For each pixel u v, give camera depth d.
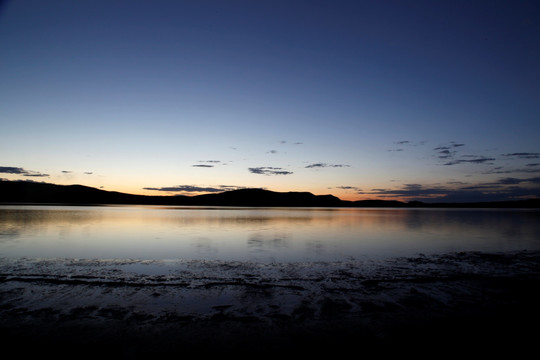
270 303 6.91
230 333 5.48
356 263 11.20
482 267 10.60
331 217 45.50
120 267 10.13
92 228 23.00
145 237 18.17
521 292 7.86
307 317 6.18
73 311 6.32
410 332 5.61
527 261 11.63
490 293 7.77
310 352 4.92
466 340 5.35
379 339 5.35
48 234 18.69
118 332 5.47
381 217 46.44
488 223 32.38
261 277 9.05
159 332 5.48
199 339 5.27
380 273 9.66
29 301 6.82
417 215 55.34
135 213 52.09
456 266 10.73
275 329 5.66
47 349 4.90
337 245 15.74
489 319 6.21
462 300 7.25
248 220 35.81
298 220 36.84
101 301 6.89
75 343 5.09
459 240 17.92
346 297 7.35
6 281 8.20
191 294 7.43
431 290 7.96
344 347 5.08
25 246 14.19
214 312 6.37
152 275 9.12
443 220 38.09
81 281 8.30
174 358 4.71
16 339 5.18
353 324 5.89
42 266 10.03
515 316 6.37
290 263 11.16
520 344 5.25
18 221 27.77
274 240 17.53
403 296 7.48
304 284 8.37
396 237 19.33
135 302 6.86
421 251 14.03
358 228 25.70
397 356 4.84
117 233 20.02
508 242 17.11
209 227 25.50
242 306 6.71
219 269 10.05
